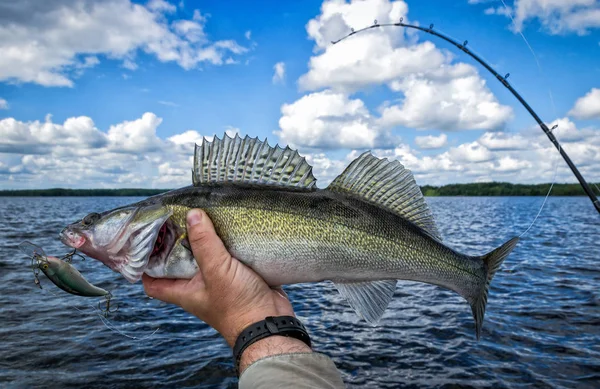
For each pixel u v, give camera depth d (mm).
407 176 409
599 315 1057
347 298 396
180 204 380
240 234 376
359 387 732
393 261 392
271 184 397
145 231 374
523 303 1168
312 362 213
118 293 1337
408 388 727
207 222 277
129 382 763
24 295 1295
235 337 264
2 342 929
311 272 385
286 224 380
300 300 1238
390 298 398
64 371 803
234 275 270
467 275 404
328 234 383
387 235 392
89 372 798
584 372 766
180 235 373
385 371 784
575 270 1630
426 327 997
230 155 400
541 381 739
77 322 1060
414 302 1207
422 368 794
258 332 237
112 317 1096
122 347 906
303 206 386
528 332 953
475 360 820
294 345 227
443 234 2877
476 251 2062
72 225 388
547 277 1506
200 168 400
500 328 979
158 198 390
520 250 2189
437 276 398
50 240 2574
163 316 1103
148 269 376
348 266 388
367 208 399
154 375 788
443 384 736
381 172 407
